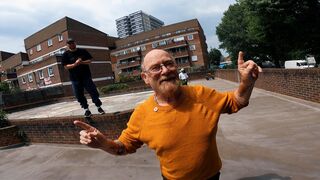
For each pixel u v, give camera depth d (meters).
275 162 5.11
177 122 2.34
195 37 71.94
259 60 55.19
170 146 2.35
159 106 2.43
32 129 9.84
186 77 21.27
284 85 11.90
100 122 8.19
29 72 49.31
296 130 6.67
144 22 169.62
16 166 7.95
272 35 29.45
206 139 2.35
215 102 2.41
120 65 77.50
